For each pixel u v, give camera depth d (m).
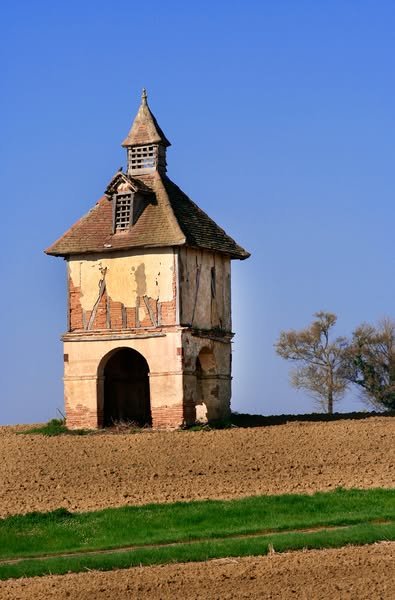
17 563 39.50
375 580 36.22
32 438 60.41
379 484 48.75
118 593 35.75
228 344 67.56
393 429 59.56
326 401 90.69
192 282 64.50
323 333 90.88
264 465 52.91
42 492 49.41
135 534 42.50
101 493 48.88
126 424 64.31
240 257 68.25
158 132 67.06
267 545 39.84
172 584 36.34
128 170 67.19
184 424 62.81
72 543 41.91
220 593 35.47
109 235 64.75
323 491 47.53
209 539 41.75
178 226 63.66
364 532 40.97
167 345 63.16
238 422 66.81
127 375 67.06
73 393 64.88
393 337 91.12
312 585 35.91
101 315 64.56
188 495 47.84
